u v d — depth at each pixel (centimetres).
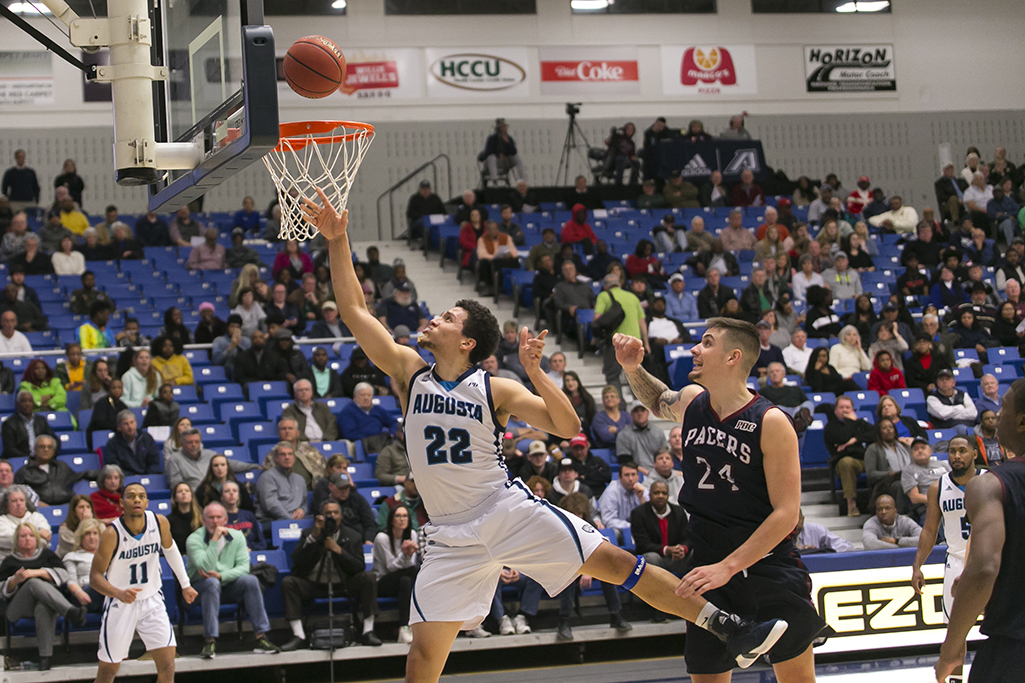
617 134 1706
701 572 347
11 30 1648
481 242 1398
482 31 1831
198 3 407
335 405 1018
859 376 1105
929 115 1975
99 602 729
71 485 841
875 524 833
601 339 1127
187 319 1226
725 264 1382
